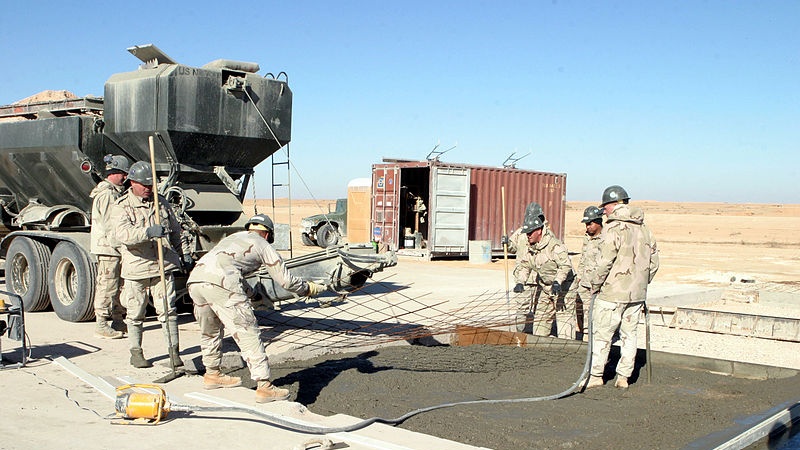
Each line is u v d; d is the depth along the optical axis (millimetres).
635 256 6605
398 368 7320
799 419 5883
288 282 5785
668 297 13539
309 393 6227
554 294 8898
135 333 6957
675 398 6422
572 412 5871
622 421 5629
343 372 7020
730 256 27141
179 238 7355
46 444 4543
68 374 6500
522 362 7852
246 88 9570
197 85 9195
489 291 13820
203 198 9781
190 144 9312
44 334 8648
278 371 6988
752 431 5211
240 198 10273
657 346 9484
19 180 11438
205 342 5934
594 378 6801
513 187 24062
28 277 10133
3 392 5793
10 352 7469
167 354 7609
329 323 9797
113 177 8500
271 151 10117
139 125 9250
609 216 6734
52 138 10047
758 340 10039
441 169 21844
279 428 4922
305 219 24141
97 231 8328
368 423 5059
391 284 15219
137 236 6664
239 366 7078
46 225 10133
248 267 5715
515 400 6160
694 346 9523
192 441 4637
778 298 14547
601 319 6734
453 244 22094
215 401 5578
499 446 4926
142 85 9188
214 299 5555
